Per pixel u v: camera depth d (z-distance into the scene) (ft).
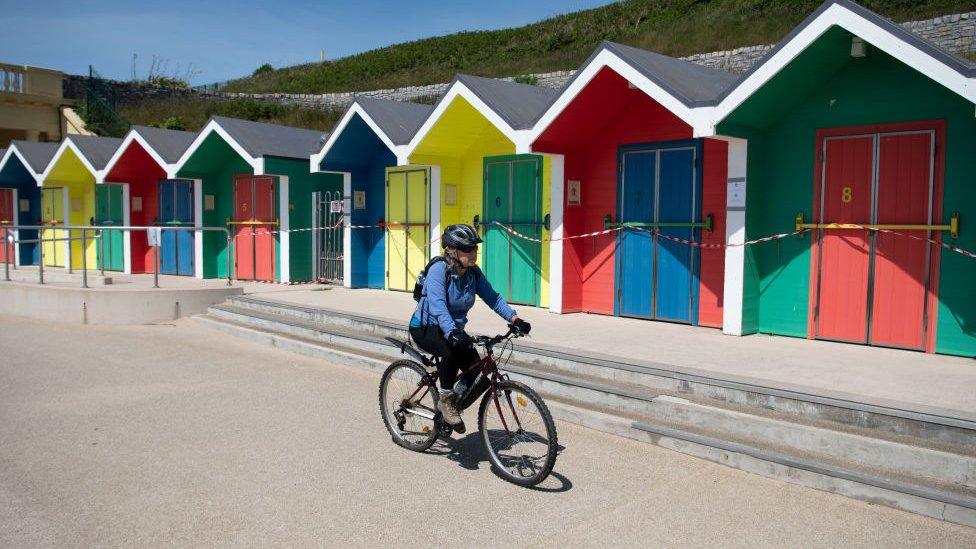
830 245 27.99
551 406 22.30
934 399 18.99
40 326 41.19
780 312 29.50
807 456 17.65
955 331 25.09
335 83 146.72
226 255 55.98
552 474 17.80
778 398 19.38
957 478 15.75
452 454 19.47
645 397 20.99
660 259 33.12
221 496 16.48
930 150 25.50
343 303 39.58
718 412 19.47
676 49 99.86
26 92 89.04
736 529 14.82
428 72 137.69
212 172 55.88
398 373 20.16
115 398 25.12
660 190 33.06
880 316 26.81
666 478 17.53
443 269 17.52
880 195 26.71
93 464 18.51
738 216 29.01
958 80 21.79
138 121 105.70
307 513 15.58
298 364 30.71
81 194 66.85
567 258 35.55
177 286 45.39
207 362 31.12
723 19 102.32
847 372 22.38
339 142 45.01
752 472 17.78
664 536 14.53
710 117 27.17
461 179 42.55
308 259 52.24
